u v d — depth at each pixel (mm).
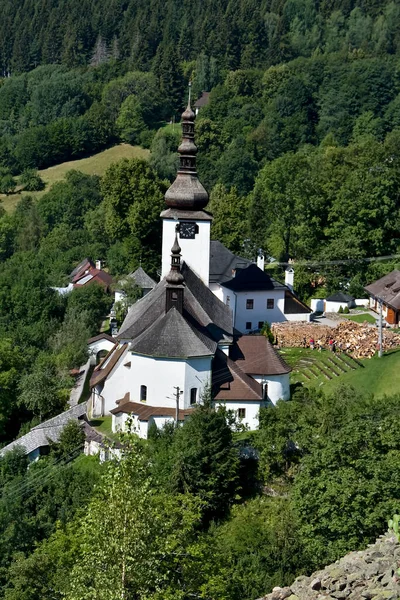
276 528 53844
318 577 29797
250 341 78812
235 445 64438
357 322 100250
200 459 60281
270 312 101438
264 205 138000
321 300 109000
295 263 120938
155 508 41188
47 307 118562
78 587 39250
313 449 53281
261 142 198625
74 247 157625
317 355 89062
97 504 40188
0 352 96062
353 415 59625
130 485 39719
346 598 27953
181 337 72562
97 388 80938
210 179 186750
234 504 60938
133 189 143750
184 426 63656
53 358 101875
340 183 124188
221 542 54906
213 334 77250
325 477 50562
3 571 58094
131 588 39500
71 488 67312
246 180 185000
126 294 120500
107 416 79438
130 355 76062
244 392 73312
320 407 63625
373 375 80250
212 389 73312
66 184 190500
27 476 71188
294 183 126375
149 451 64562
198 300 80312
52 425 79812
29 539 62031
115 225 145500
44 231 174500
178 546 45531
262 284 101062
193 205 85250
